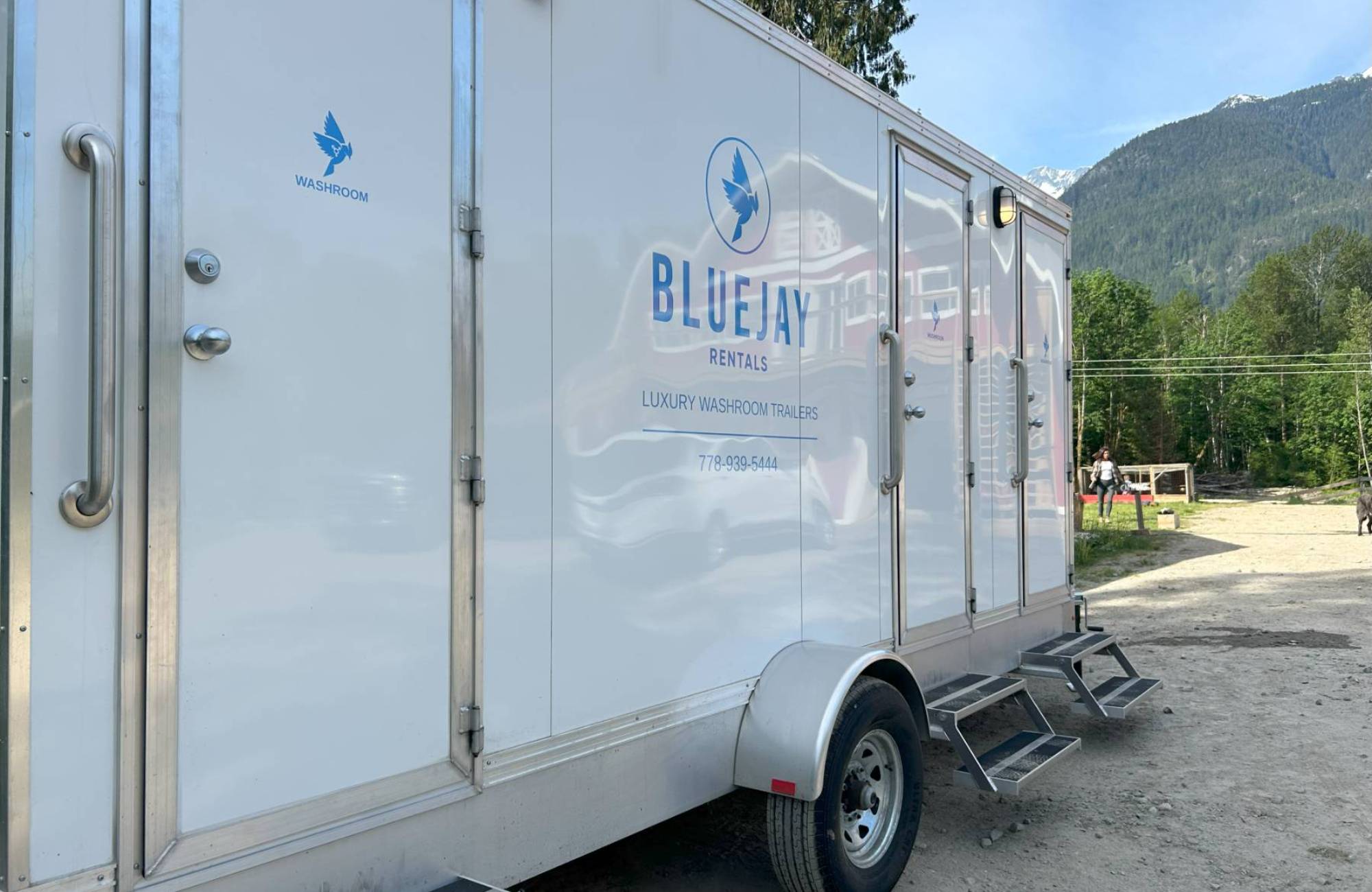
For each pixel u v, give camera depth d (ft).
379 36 6.95
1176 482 129.70
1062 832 13.74
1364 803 14.96
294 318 6.37
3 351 5.12
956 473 14.83
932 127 14.38
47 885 5.23
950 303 14.84
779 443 11.02
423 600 7.16
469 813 7.50
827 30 47.29
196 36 5.90
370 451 6.82
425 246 7.23
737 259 10.48
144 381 5.61
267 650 6.20
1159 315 236.22
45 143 5.25
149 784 5.62
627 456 8.99
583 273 8.59
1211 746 17.97
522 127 8.06
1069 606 19.13
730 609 10.25
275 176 6.29
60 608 5.29
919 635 13.71
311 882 6.43
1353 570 44.14
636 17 9.25
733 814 13.74
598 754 8.64
